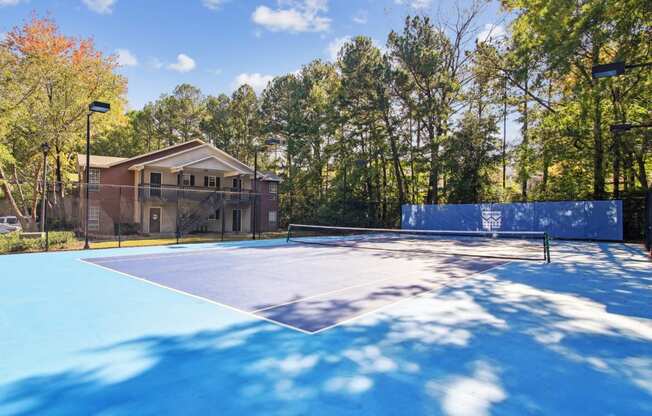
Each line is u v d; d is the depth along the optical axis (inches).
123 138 1600.6
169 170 1034.7
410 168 1253.1
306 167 1390.3
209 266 398.6
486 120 993.5
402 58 997.8
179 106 1704.0
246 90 1608.0
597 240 738.2
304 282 305.0
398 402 112.7
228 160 1126.4
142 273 351.9
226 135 1611.7
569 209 775.7
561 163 880.9
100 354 150.6
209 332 178.1
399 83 977.5
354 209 1085.8
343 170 1175.0
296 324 190.5
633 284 291.0
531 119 935.0
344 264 413.7
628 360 143.7
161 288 281.4
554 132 813.9
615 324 188.4
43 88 807.7
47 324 190.4
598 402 113.0
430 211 971.3
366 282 304.0
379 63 986.7
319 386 123.1
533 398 115.0
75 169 1200.8
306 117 1363.2
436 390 120.1
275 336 172.2
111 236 856.9
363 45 1069.1
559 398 115.2
